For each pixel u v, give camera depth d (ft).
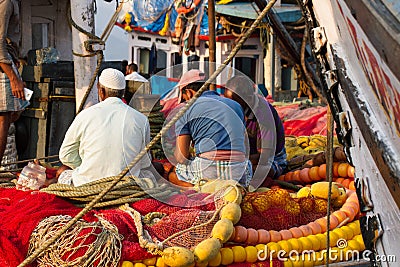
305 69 36.09
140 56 59.16
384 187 11.17
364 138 11.64
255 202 16.63
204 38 52.29
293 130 34.24
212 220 15.47
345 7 11.32
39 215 15.38
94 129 17.47
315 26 13.67
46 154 27.32
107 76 18.07
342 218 16.88
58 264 14.29
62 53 36.27
